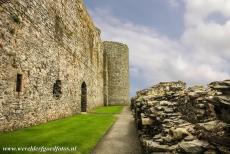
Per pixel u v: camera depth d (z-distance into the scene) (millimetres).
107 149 9961
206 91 8055
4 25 10961
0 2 10648
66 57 20250
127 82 49469
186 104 8430
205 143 5375
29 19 13398
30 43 13500
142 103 12219
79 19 24922
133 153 9461
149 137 9195
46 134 11469
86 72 28062
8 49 11266
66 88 20188
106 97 44531
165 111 9297
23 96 12617
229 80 5367
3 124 10797
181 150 5500
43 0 15445
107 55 47250
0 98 10602
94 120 18094
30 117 13391
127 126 15867
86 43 28234
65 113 19844
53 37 17188
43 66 15305
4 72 10930
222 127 5336
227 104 4656
